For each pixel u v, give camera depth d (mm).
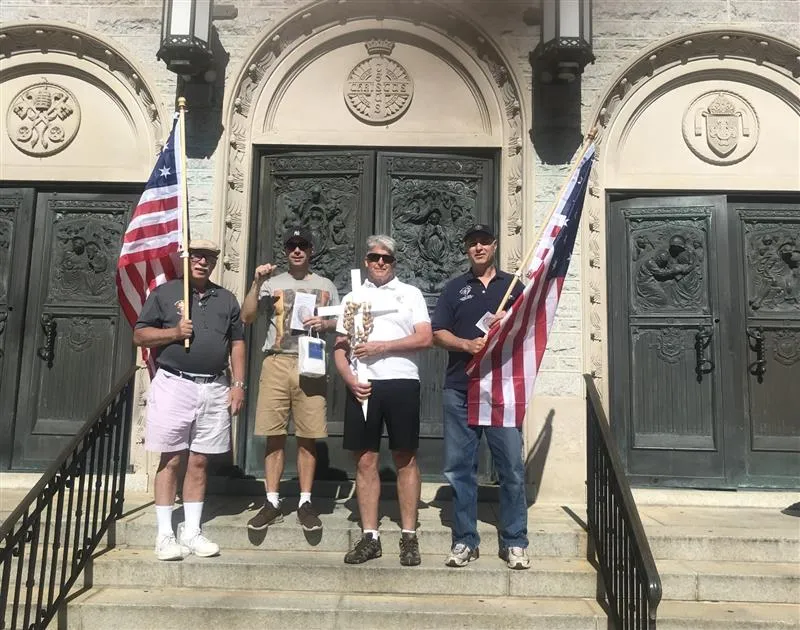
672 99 5566
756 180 5441
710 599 3727
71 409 5410
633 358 5402
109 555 3879
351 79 5613
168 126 5352
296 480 5070
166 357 3893
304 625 3436
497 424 3826
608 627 3434
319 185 5566
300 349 3973
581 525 4242
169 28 4980
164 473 3855
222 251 5184
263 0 5461
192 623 3447
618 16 5445
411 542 3795
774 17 5434
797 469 5250
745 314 5422
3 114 5598
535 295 4000
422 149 5562
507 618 3426
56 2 5500
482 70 5543
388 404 3807
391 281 4027
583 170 4266
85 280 5539
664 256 5449
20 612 3615
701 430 5293
